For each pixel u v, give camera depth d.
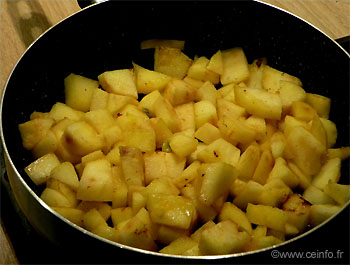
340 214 0.26
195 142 0.34
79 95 0.38
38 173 0.33
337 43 0.36
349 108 0.37
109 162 0.33
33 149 0.34
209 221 0.30
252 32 0.41
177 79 0.39
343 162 0.35
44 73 0.37
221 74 0.40
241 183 0.32
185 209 0.29
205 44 0.42
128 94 0.38
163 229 0.29
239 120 0.36
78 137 0.33
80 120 0.35
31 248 0.29
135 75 0.40
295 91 0.38
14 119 0.34
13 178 0.28
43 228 0.27
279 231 0.30
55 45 0.37
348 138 0.37
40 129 0.35
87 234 0.25
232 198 0.33
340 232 0.27
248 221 0.31
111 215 0.31
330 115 0.39
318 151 0.34
